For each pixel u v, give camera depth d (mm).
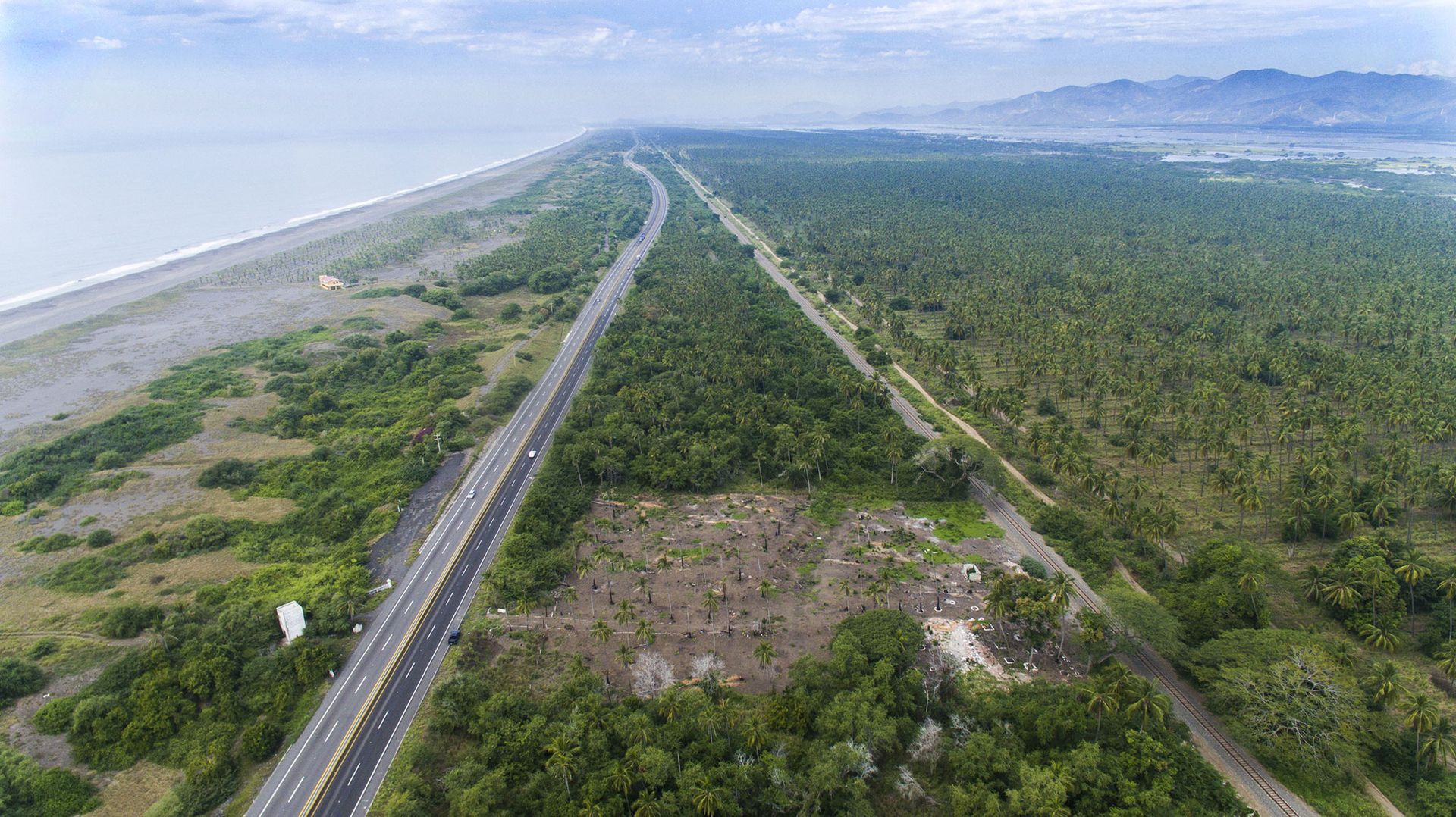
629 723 103312
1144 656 122812
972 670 119250
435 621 132625
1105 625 118625
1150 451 169375
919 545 155625
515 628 130250
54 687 113562
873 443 195625
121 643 122875
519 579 137625
